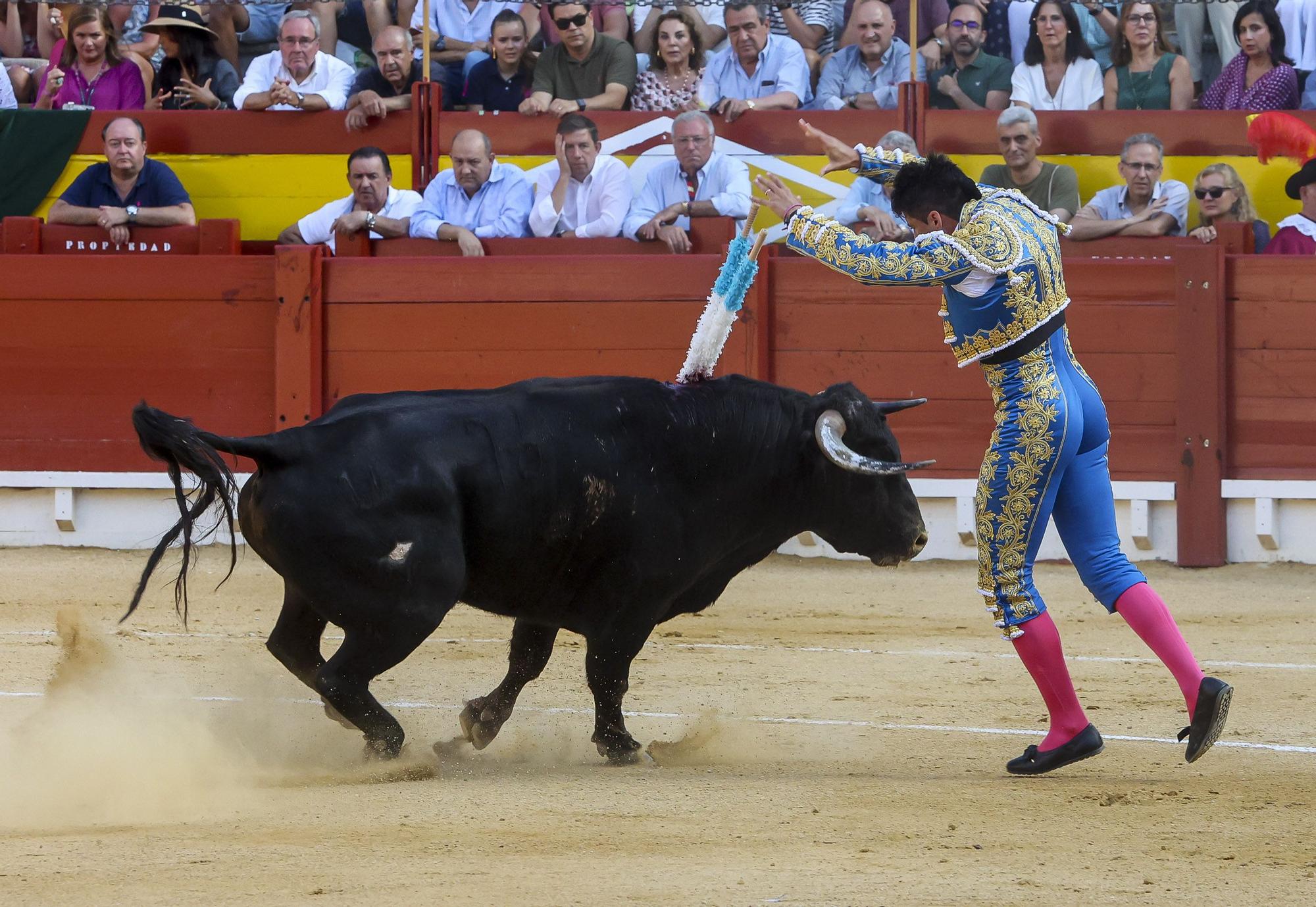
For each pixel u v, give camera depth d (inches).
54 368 1149.1
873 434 566.3
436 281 1133.7
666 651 800.3
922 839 425.4
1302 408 1093.8
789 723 628.4
